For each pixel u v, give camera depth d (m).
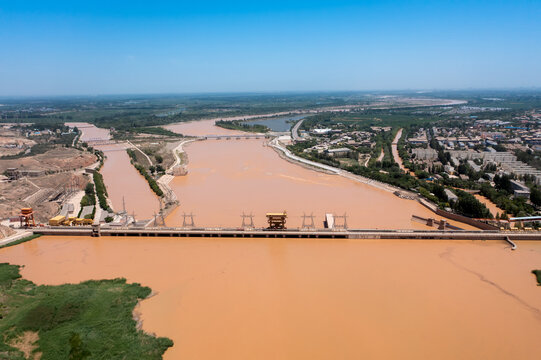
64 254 156.75
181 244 166.00
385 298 119.38
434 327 105.25
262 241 168.00
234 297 120.12
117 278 132.50
